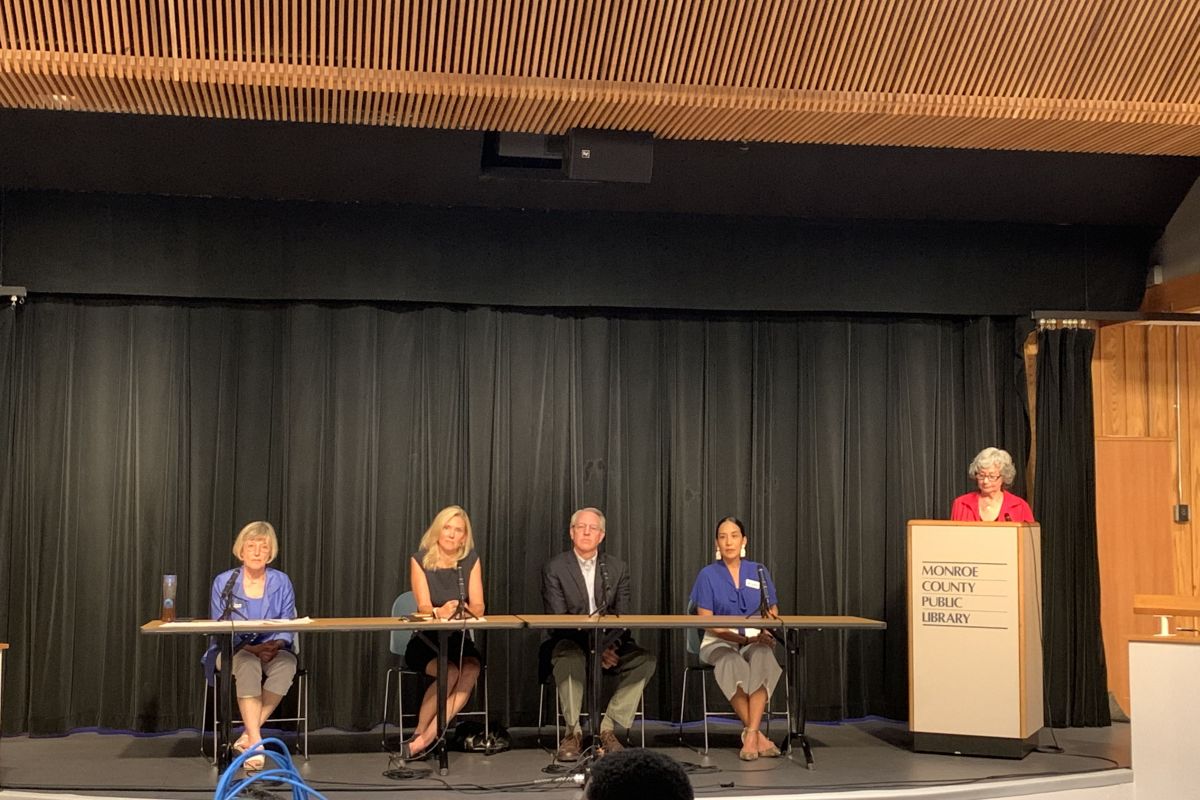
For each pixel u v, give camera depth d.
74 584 6.35
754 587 5.92
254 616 5.54
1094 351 7.09
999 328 7.08
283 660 5.46
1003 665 5.64
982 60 5.11
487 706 6.34
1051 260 7.01
